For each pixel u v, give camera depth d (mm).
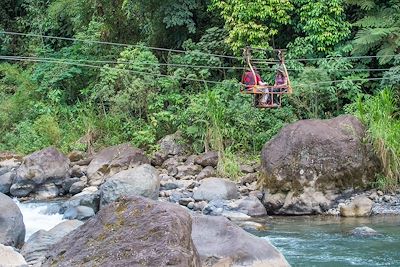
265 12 20219
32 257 8359
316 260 9992
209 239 7270
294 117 18938
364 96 18172
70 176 18047
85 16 25469
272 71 19891
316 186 14664
